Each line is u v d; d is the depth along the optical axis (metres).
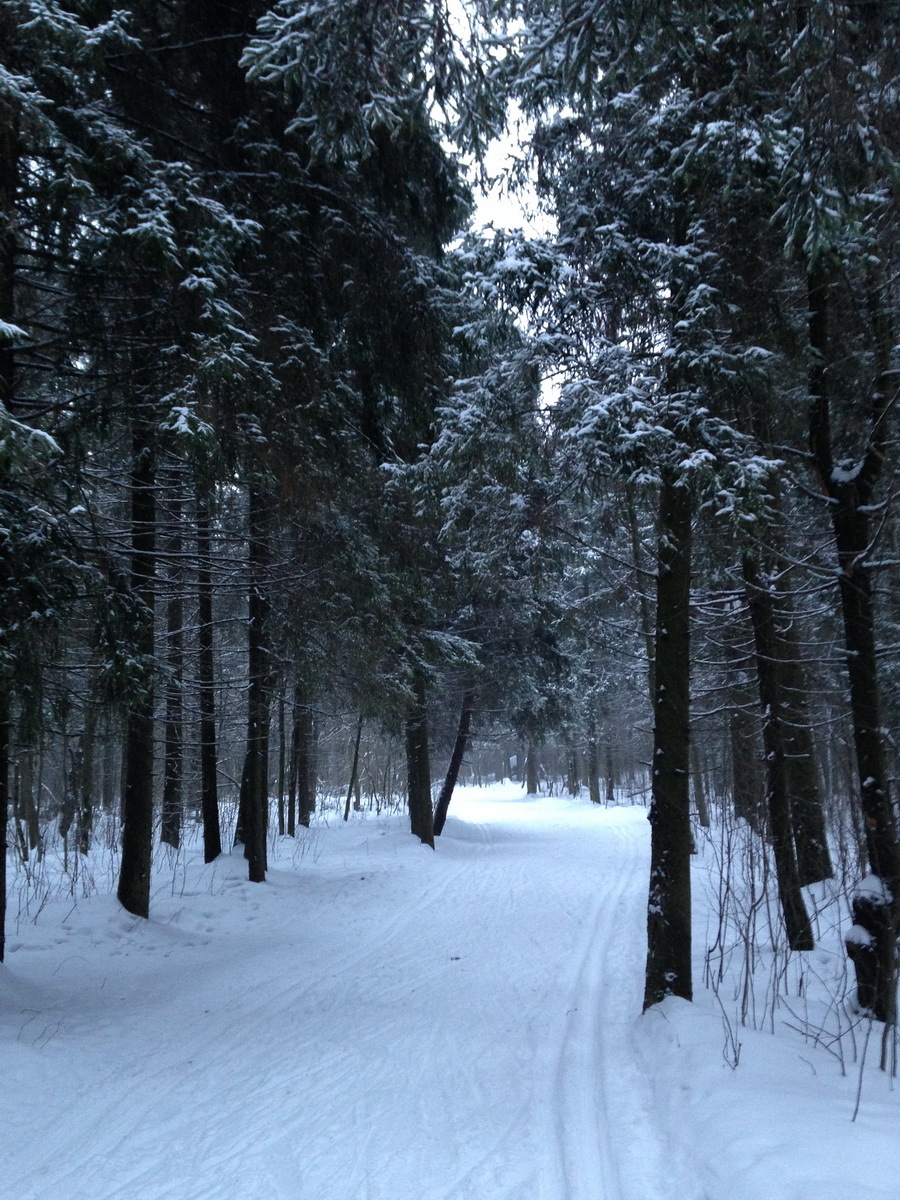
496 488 7.75
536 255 6.60
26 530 6.14
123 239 6.26
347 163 8.52
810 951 8.23
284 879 13.10
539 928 11.09
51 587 6.33
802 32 4.34
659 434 6.07
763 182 5.78
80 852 13.75
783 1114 4.16
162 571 11.08
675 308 6.62
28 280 7.46
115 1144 4.40
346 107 5.16
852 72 4.39
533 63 4.83
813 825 10.90
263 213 8.26
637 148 6.80
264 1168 4.12
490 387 7.18
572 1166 4.10
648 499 7.00
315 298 8.86
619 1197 3.75
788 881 8.37
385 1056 5.86
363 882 13.85
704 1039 5.47
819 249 5.04
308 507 8.89
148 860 9.88
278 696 13.90
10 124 5.48
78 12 6.64
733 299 6.61
